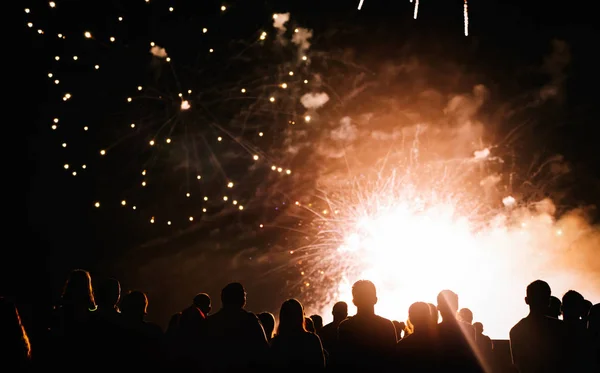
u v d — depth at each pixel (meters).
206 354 6.03
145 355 5.77
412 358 5.85
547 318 6.07
